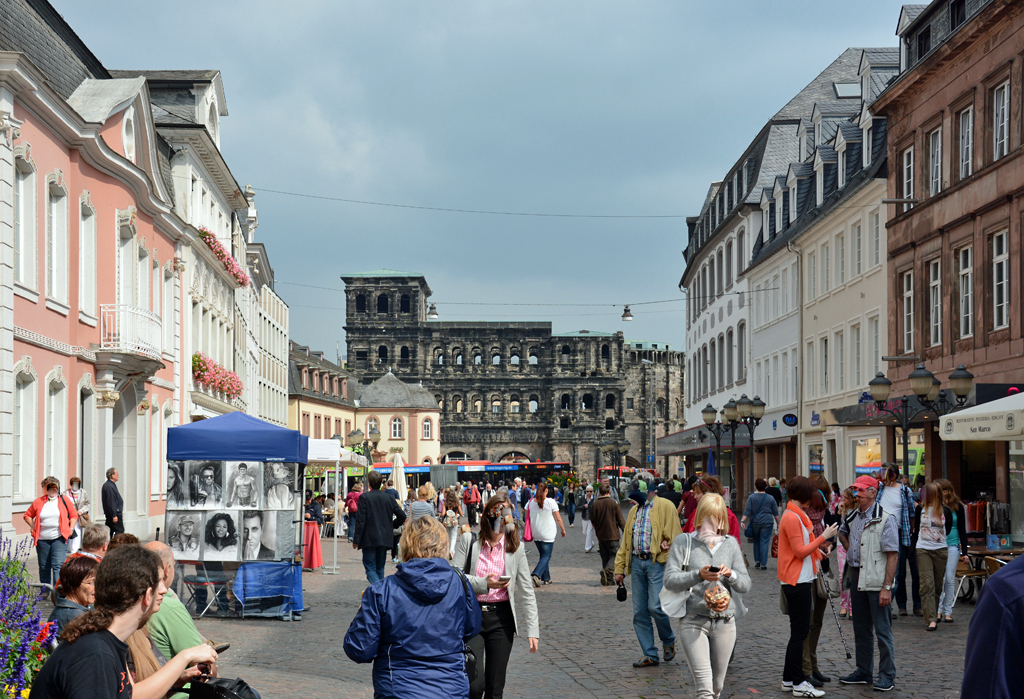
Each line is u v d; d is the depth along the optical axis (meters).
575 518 67.50
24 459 24.02
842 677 11.17
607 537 22.30
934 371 31.91
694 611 9.17
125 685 4.66
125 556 4.75
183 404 39.75
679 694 10.78
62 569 6.68
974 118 29.70
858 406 31.83
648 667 12.43
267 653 13.49
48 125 25.16
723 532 9.35
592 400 132.88
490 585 8.82
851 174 42.59
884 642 10.79
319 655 13.34
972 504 24.94
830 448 42.88
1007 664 2.92
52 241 26.28
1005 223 27.61
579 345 133.00
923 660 12.52
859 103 56.75
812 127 54.06
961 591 18.53
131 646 5.81
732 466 37.66
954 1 31.50
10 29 23.97
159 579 4.85
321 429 101.75
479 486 79.44
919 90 33.53
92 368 28.53
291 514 17.20
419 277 132.88
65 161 26.53
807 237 45.38
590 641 14.63
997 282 28.44
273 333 80.12
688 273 74.69
